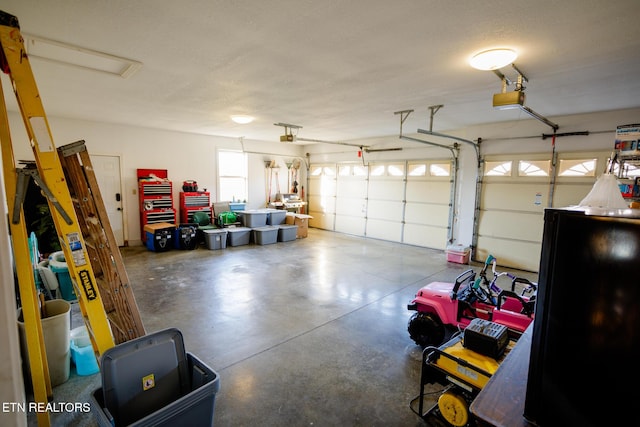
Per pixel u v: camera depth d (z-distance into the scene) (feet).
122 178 21.74
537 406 2.86
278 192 31.71
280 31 7.20
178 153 24.36
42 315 8.13
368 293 14.24
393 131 22.58
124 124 21.24
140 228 22.91
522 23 6.65
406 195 24.94
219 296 13.56
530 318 8.13
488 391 3.40
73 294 12.50
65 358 7.82
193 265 18.29
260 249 22.99
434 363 6.69
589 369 2.55
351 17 6.51
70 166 6.43
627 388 2.39
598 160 15.76
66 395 7.38
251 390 7.64
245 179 29.12
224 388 7.68
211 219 25.53
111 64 9.49
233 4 6.07
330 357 9.12
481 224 20.04
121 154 21.50
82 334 8.99
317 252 22.22
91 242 6.73
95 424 6.55
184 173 24.82
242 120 17.37
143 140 22.45
